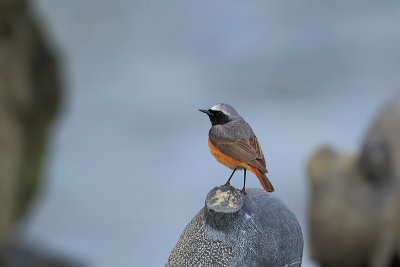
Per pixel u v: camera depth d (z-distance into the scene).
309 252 11.23
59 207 21.23
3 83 16.20
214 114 5.95
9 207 16.27
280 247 4.37
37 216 20.34
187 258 4.37
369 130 10.70
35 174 16.88
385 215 10.47
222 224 4.32
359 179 10.64
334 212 10.77
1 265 15.57
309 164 11.09
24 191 16.73
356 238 10.70
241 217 4.32
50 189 22.53
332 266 11.11
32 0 16.81
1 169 16.03
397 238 10.50
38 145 17.00
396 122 10.41
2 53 16.19
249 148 5.71
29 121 16.77
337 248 10.88
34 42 16.80
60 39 40.41
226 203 4.35
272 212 4.41
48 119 17.20
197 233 4.41
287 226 4.42
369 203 10.57
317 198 11.01
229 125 5.86
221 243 4.33
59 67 17.34
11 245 16.39
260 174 5.62
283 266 4.41
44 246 17.42
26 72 16.66
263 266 4.34
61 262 16.75
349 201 10.67
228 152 5.73
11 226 16.47
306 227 11.26
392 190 10.40
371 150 10.46
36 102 16.83
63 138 27.34
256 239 4.32
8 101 16.23
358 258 10.84
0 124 16.09
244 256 4.30
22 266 15.67
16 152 16.36
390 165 10.40
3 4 16.00
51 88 17.19
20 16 16.45
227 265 4.29
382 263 10.62
